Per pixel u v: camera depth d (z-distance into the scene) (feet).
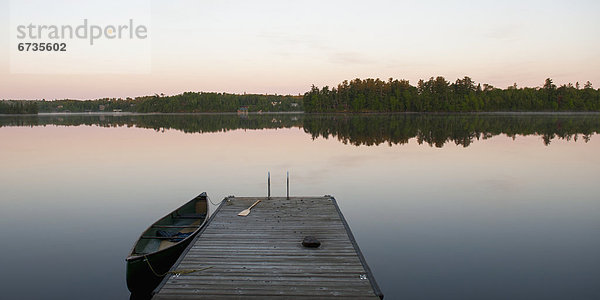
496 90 366.63
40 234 31.73
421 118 254.06
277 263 21.62
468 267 25.29
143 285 22.71
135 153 81.15
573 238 30.17
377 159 71.82
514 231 31.86
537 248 28.30
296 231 27.30
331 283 19.29
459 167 62.80
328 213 31.99
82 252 28.17
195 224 31.63
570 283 23.07
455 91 355.77
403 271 24.81
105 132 145.38
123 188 48.42
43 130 157.89
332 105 380.58
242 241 25.21
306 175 56.24
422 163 66.90
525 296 21.66
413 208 38.65
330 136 123.34
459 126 169.68
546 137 115.34
